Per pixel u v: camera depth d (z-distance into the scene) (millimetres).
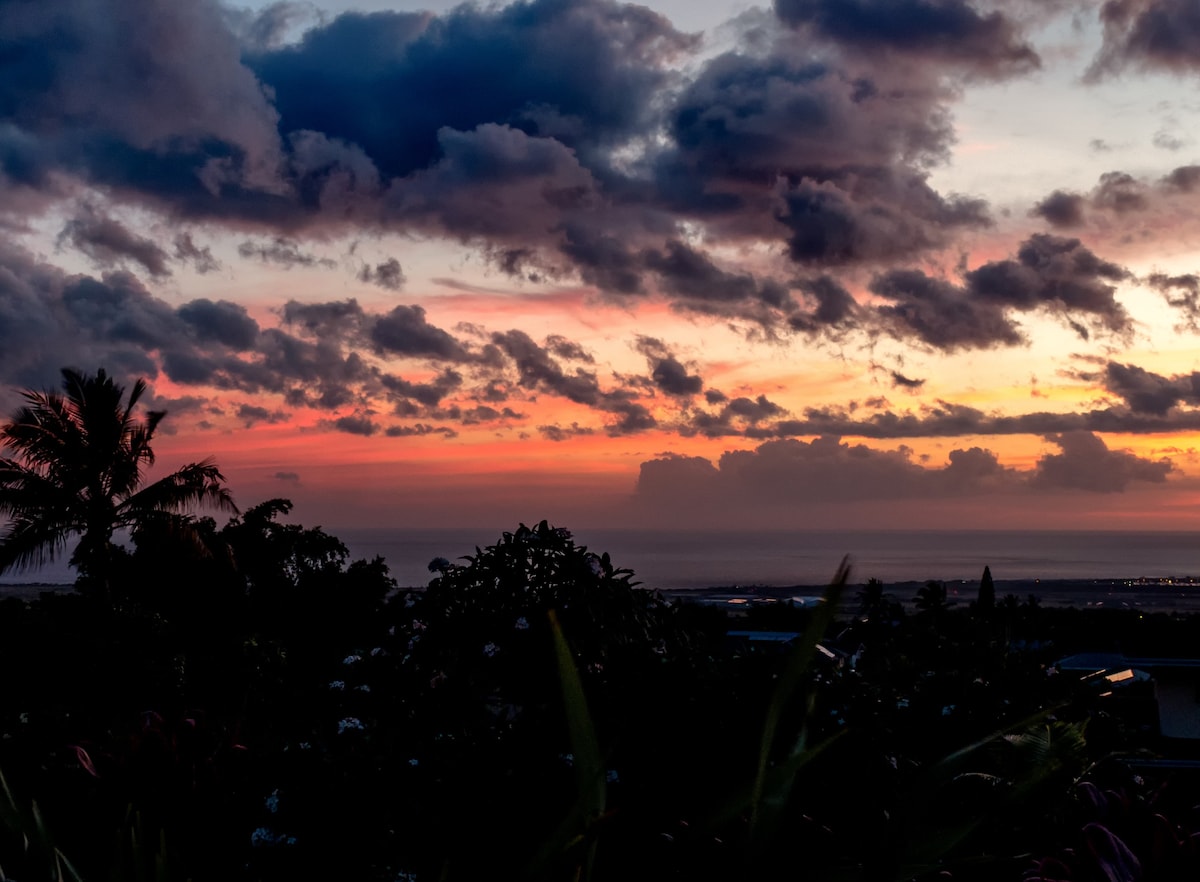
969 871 2297
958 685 3666
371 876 2768
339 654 4031
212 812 2494
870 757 3043
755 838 1197
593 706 3383
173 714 3598
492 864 2816
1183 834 1901
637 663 3537
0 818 1376
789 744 3078
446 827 2887
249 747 3166
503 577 3953
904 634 4379
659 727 3236
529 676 3756
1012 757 2506
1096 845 1712
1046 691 3824
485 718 3527
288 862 2699
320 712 3670
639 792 2939
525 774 3057
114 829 2217
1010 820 2357
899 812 1288
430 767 3105
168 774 2428
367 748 3158
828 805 2809
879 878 1276
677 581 186875
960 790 2568
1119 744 3584
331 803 2832
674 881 2324
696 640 3934
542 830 2912
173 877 2170
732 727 3178
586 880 1154
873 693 3520
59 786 2396
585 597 3852
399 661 3826
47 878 1366
